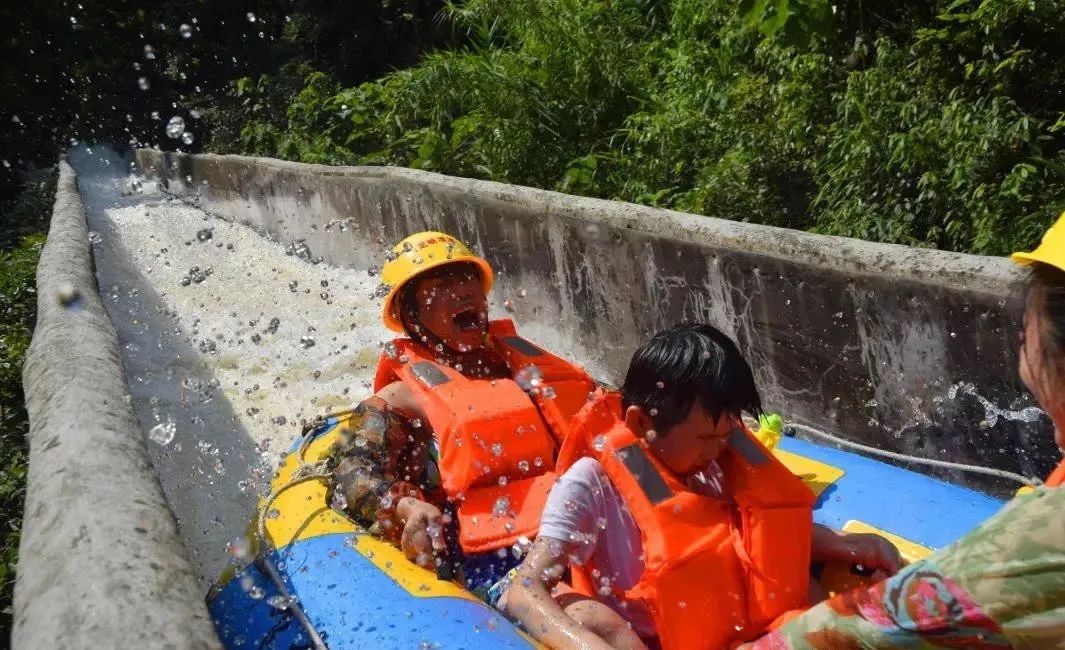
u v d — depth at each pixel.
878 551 2.52
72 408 3.14
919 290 3.75
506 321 3.49
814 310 4.22
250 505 4.43
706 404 2.21
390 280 3.31
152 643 1.85
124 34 21.45
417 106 9.20
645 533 2.26
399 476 3.18
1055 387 1.54
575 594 2.36
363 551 2.87
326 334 6.93
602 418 2.52
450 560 3.05
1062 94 5.34
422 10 16.50
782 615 2.22
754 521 2.26
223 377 6.27
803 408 4.41
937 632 1.46
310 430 3.81
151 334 7.57
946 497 3.00
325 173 8.96
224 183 12.41
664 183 7.20
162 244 11.46
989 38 5.31
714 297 4.74
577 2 8.86
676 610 2.20
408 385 3.20
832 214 5.68
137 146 21.20
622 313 5.43
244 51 20.39
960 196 5.11
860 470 3.26
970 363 3.65
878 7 6.32
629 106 8.42
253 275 9.20
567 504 2.36
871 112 5.66
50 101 20.69
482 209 6.55
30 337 6.21
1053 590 1.37
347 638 2.47
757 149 6.42
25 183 17.69
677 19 8.38
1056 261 1.51
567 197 5.76
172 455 5.10
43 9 20.22
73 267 6.00
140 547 2.21
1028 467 3.58
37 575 2.16
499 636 2.32
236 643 2.64
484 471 2.91
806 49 6.41
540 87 8.60
